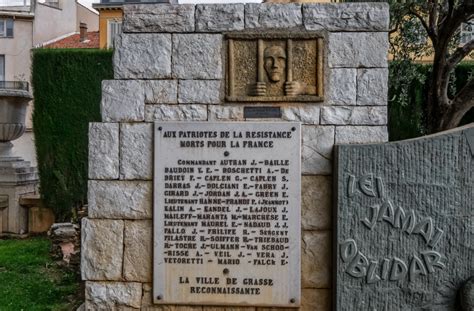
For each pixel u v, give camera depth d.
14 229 9.62
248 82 3.76
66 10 22.06
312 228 3.73
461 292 3.49
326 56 3.71
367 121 3.69
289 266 3.70
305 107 3.72
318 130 3.71
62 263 6.96
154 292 3.75
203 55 3.76
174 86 3.77
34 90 9.91
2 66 20.36
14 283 6.15
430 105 6.62
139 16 3.77
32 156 17.06
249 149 3.71
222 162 3.72
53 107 9.88
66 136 9.86
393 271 3.57
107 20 18.45
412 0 6.33
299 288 3.70
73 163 9.86
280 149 3.70
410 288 3.58
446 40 6.29
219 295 3.73
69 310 5.11
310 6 3.72
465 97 6.07
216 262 3.73
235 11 3.74
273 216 3.70
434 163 3.55
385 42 3.68
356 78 3.70
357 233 3.58
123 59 3.78
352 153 3.57
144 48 3.77
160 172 3.74
